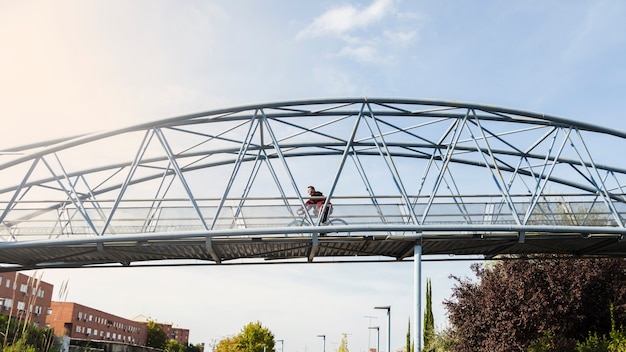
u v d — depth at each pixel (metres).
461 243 21.78
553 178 33.22
